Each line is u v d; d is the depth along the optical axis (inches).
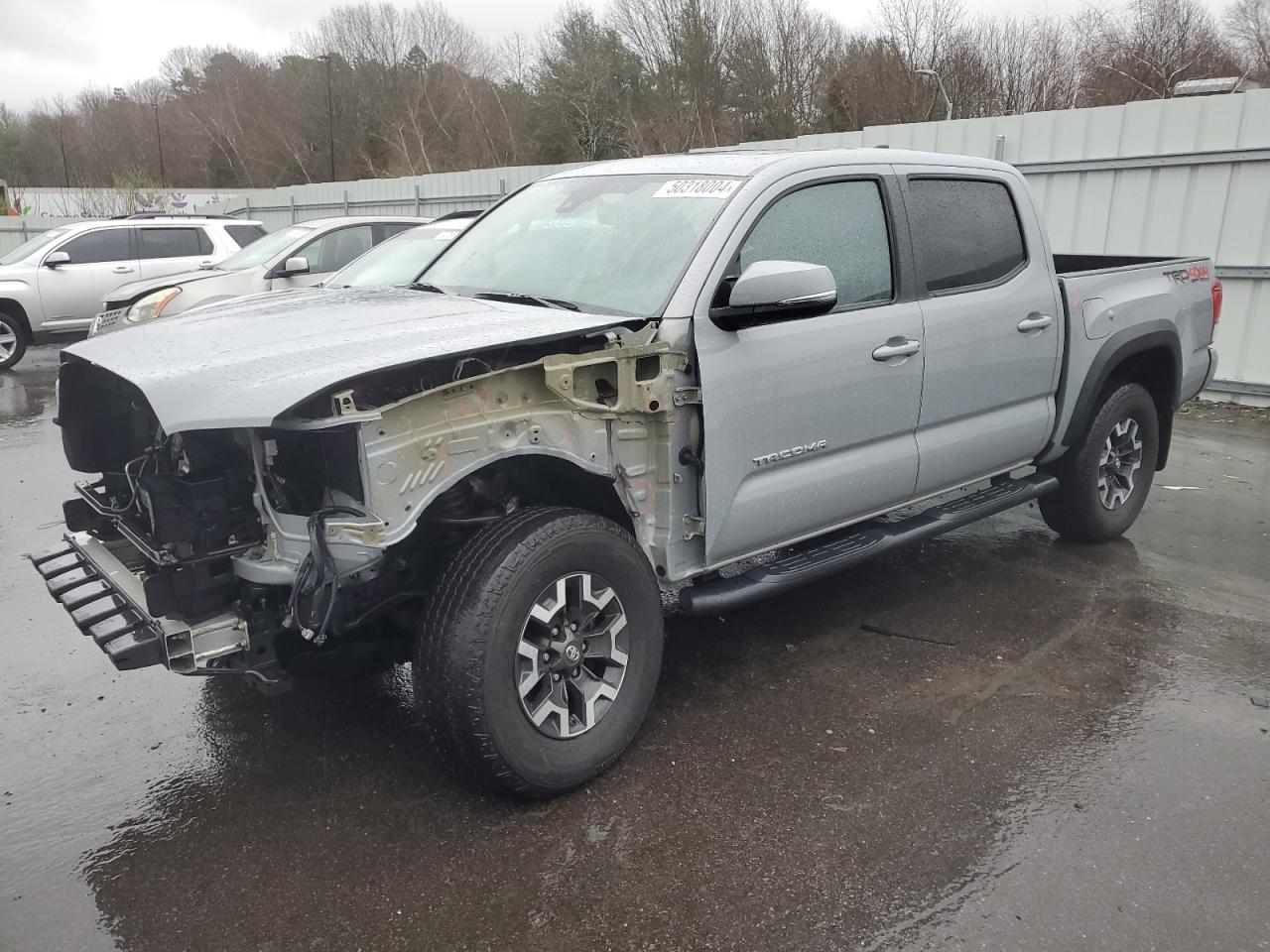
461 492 125.1
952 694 150.7
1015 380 179.5
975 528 232.5
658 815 120.2
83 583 124.3
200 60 2444.6
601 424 125.4
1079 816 120.3
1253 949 98.8
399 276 283.9
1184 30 1294.3
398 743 137.6
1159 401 219.1
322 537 107.2
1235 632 174.2
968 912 103.7
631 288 137.9
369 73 2039.9
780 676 156.3
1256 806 122.8
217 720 144.6
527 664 117.8
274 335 121.3
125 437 135.2
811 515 149.6
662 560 134.6
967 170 176.2
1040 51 1291.8
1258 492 260.8
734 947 99.0
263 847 114.9
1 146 2341.3
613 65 1465.3
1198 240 359.3
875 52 1309.1
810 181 149.4
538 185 179.6
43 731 141.6
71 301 504.4
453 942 99.8
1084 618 179.6
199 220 540.4
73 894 107.3
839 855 112.8
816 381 144.1
